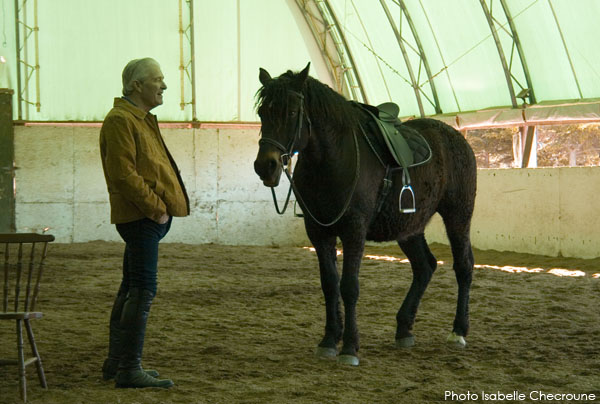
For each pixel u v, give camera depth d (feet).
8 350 18.79
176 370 16.57
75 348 19.15
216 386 15.02
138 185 14.14
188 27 63.26
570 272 39.24
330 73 67.10
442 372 16.57
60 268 40.32
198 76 63.93
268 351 18.81
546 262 43.80
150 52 63.05
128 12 62.49
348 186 17.26
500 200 50.14
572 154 83.30
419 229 19.90
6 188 58.90
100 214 60.80
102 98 62.44
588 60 43.96
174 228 61.57
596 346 19.31
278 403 13.79
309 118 16.87
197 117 64.34
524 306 26.50
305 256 49.34
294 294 30.25
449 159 20.86
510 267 43.09
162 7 63.00
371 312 25.48
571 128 83.25
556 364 17.30
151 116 15.38
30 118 61.36
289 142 16.42
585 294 29.55
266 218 63.10
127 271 15.60
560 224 45.14
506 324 22.84
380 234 18.99
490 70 51.37
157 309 26.32
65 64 61.67
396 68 60.34
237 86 64.90
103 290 31.50
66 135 60.13
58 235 60.03
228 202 62.49
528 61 48.52
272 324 23.07
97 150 60.70
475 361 17.74
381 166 18.35
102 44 62.23
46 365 17.06
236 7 64.34
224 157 62.39
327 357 17.85
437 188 20.08
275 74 65.67
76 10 61.62
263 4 64.85
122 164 14.11
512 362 17.54
